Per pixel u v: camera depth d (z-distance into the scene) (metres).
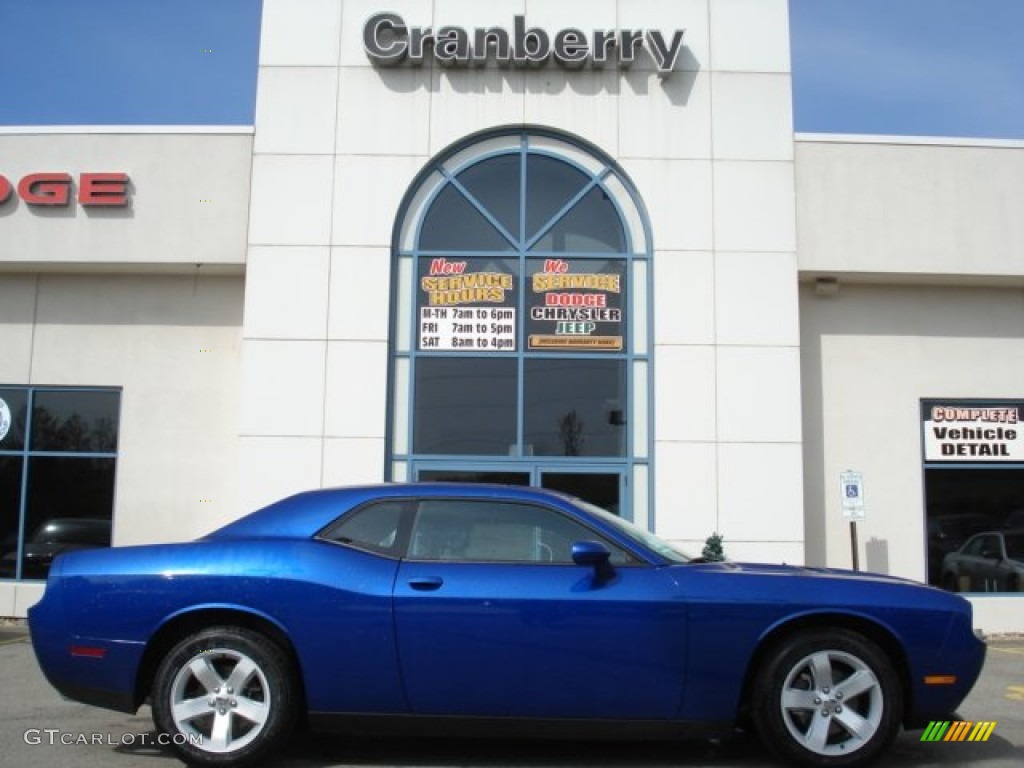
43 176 12.33
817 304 12.83
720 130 12.25
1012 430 12.70
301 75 12.27
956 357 12.80
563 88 12.33
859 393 12.70
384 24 12.23
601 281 12.09
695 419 11.73
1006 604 12.17
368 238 11.98
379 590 5.26
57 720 6.58
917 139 12.48
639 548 5.47
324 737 6.12
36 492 12.50
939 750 5.93
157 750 5.76
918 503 12.48
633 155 12.22
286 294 11.86
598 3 12.45
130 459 12.56
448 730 5.27
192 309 12.84
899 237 12.32
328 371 11.73
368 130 12.20
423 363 11.95
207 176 12.38
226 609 5.30
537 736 5.27
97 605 5.34
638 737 5.25
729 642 5.22
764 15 12.48
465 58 12.24
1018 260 12.36
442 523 5.54
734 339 11.87
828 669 5.27
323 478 11.57
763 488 11.64
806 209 12.33
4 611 12.15
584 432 11.82
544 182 12.31
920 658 5.30
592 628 5.20
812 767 5.19
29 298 12.80
